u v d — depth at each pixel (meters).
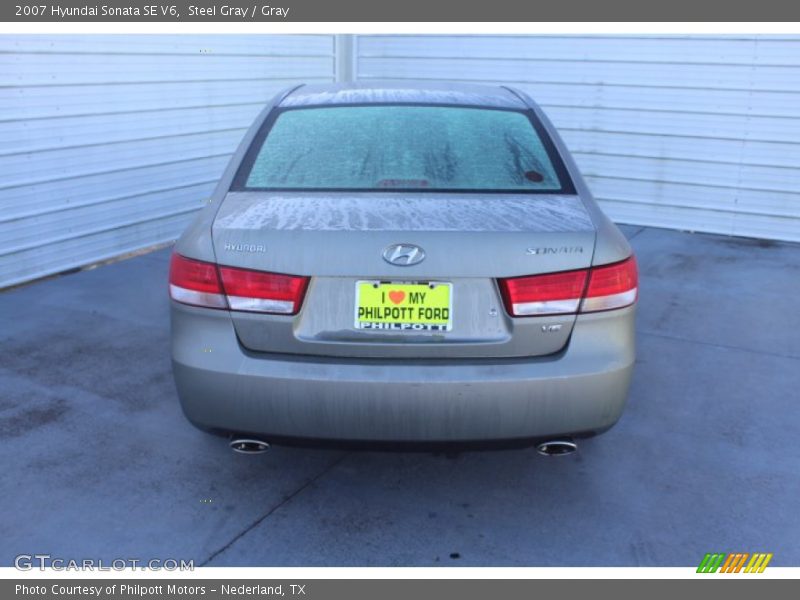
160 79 6.34
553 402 2.48
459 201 2.73
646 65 7.34
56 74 5.44
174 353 2.60
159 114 6.41
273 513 2.85
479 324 2.48
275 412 2.49
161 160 6.52
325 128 3.17
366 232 2.46
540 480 3.09
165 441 3.33
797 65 6.74
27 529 2.72
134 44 6.04
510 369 2.47
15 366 4.05
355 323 2.48
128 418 3.52
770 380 4.05
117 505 2.87
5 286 5.34
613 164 7.75
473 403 2.45
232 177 2.95
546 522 2.82
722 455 3.29
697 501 2.96
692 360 4.30
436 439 2.50
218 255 2.51
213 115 7.01
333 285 2.46
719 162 7.25
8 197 5.27
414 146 3.05
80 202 5.83
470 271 2.44
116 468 3.11
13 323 4.67
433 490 3.02
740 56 6.93
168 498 2.92
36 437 3.33
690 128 7.30
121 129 6.07
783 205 7.09
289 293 2.46
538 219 2.61
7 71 5.10
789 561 2.62
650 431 3.49
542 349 2.51
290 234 2.48
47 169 5.52
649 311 5.11
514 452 3.30
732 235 7.37
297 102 3.40
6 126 5.16
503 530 2.77
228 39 7.02
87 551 2.62
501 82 8.10
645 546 2.69
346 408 2.46
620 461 3.24
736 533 2.77
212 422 2.57
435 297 2.46
